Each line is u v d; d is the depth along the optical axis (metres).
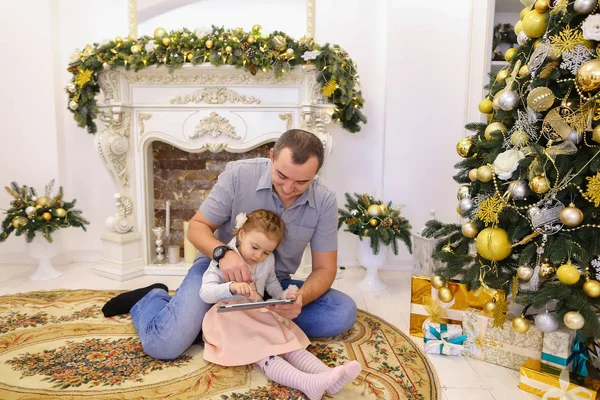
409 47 2.76
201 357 1.64
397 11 2.74
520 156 1.46
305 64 2.48
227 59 2.45
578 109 1.34
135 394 1.38
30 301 2.20
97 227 3.00
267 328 1.53
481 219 1.56
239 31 2.46
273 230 1.53
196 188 2.98
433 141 2.84
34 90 2.80
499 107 1.56
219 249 1.53
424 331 1.83
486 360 1.70
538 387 1.46
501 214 1.52
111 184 2.96
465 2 2.71
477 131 1.85
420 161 2.86
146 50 2.46
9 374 1.49
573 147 1.34
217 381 1.47
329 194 1.69
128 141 2.70
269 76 2.59
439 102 2.80
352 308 1.80
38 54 2.77
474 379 1.56
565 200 1.46
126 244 2.69
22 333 1.82
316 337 1.83
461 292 1.81
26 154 2.86
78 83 2.46
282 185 1.45
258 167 1.67
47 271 2.64
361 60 2.84
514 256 1.67
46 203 2.57
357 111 2.67
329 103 2.61
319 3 2.79
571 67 1.34
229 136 2.67
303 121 2.59
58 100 2.85
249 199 1.67
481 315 1.71
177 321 1.56
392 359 1.67
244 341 1.52
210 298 1.49
